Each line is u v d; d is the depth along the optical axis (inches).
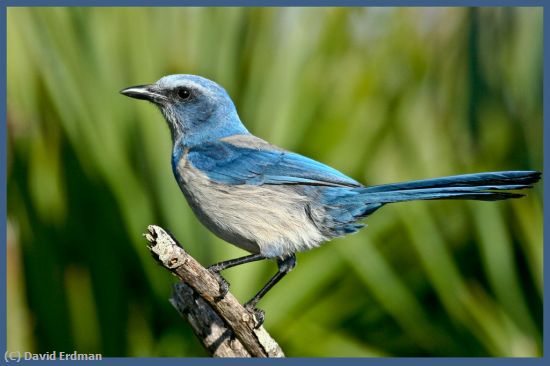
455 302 514.3
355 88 537.0
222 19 529.7
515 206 518.6
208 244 503.2
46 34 516.7
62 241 518.6
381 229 526.3
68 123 510.6
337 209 422.9
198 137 454.6
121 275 515.2
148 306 517.7
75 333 516.7
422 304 536.7
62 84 511.8
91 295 516.1
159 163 509.0
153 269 511.8
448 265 514.9
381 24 559.5
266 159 427.8
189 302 404.5
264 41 530.3
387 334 543.2
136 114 512.4
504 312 517.0
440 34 565.6
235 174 426.9
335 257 520.4
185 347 517.0
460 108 554.9
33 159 519.8
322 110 529.7
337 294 527.8
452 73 559.5
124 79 516.7
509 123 544.1
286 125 520.4
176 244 368.8
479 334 518.0
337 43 542.9
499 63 549.3
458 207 535.8
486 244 519.5
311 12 542.9
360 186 421.7
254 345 393.4
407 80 551.2
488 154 542.9
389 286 518.6
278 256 426.3
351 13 550.6
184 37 528.7
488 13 552.7
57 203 518.6
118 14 521.3
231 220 426.6
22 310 513.7
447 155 544.7
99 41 517.7
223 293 378.0
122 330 516.7
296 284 516.1
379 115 538.9
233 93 525.3
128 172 507.2
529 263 518.6
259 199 424.5
